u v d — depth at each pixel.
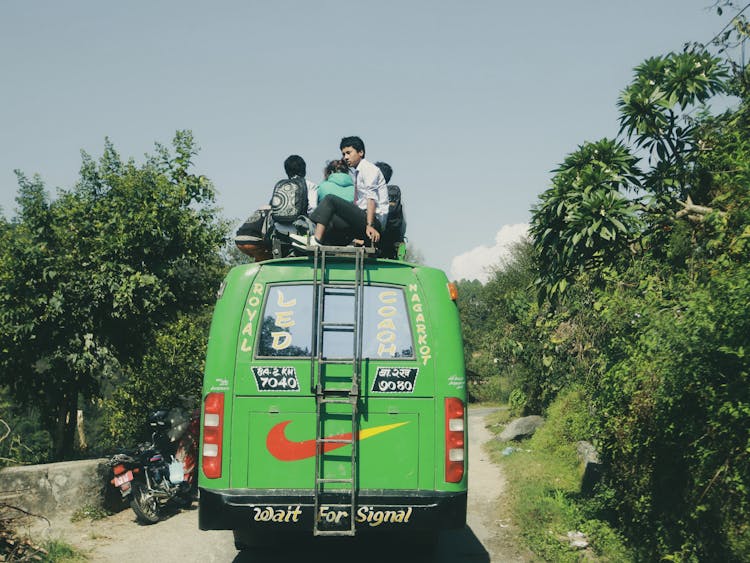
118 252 11.20
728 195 6.66
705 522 5.11
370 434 5.50
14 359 11.17
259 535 7.11
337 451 5.47
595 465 9.06
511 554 7.08
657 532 5.87
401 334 5.65
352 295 5.70
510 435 16.30
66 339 11.17
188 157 12.03
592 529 7.17
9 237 11.06
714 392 4.88
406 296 5.71
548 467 11.39
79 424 17.06
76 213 11.52
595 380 7.70
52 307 10.73
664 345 5.31
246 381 5.54
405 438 5.52
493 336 21.64
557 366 13.12
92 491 8.48
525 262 28.36
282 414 5.51
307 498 5.40
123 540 7.53
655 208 7.88
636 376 6.09
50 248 11.41
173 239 11.73
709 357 4.98
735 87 8.11
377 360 5.59
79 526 8.05
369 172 6.70
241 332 5.61
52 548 6.80
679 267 7.18
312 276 5.71
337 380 5.54
